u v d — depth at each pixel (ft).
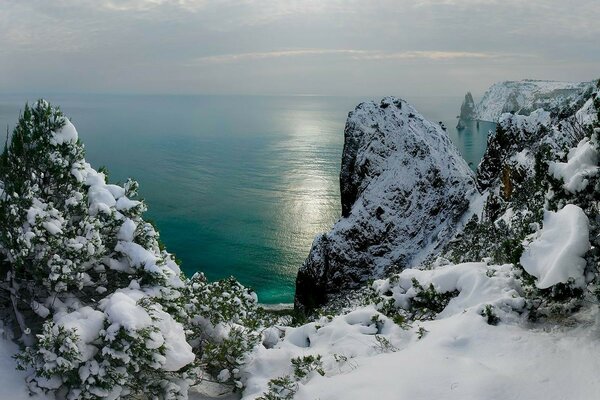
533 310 27.58
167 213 336.90
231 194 404.16
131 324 22.50
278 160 614.34
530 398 20.26
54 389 23.40
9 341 25.67
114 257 28.63
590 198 26.81
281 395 24.63
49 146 27.37
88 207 28.48
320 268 175.73
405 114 199.00
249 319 34.73
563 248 24.57
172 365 23.90
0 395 22.39
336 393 23.47
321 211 357.20
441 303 34.50
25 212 25.34
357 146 198.70
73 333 22.17
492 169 150.82
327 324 33.94
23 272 26.03
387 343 29.17
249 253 259.80
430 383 22.11
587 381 20.61
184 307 29.78
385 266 167.22
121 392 23.56
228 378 28.37
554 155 31.73
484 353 24.62
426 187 176.14
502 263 39.24
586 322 25.54
